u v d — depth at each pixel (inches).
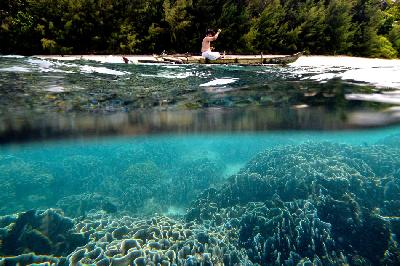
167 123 286.7
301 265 232.8
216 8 655.1
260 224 281.0
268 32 654.5
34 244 241.0
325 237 262.1
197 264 227.3
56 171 494.6
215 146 671.1
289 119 287.3
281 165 398.9
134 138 372.2
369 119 282.4
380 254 255.9
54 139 305.6
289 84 300.5
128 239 241.3
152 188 423.5
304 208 289.3
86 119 236.4
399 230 270.1
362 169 386.3
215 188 377.1
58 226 258.2
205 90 271.6
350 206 293.0
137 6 607.5
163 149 621.6
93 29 573.0
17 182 433.7
